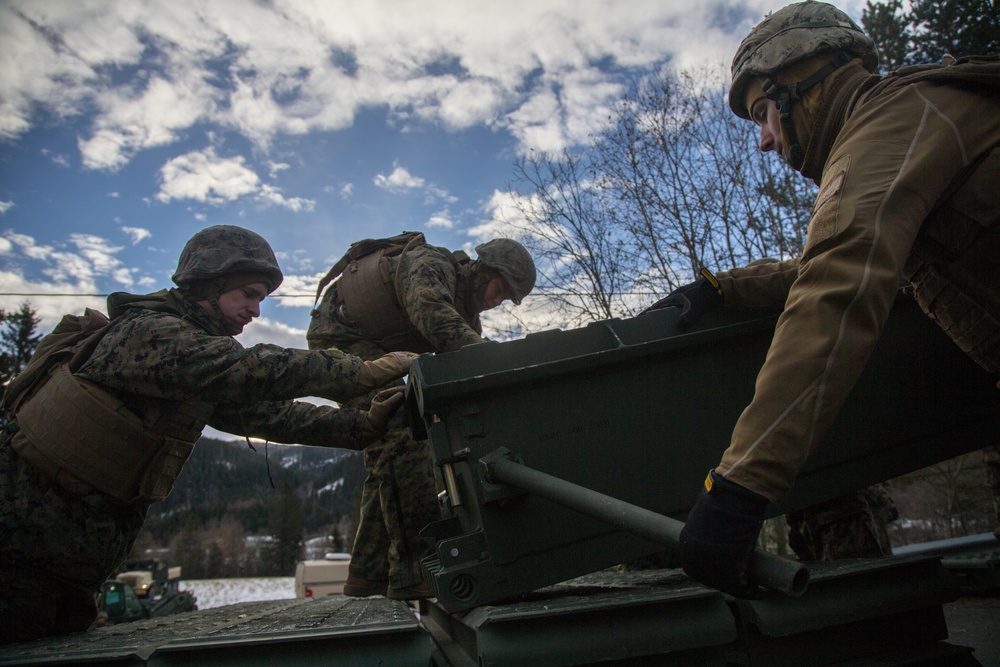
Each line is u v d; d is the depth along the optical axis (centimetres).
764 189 1014
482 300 335
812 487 178
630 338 178
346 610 178
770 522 920
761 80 147
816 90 140
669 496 167
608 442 165
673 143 1025
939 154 115
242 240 226
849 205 112
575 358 162
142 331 196
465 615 148
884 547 394
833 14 141
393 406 230
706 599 128
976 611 219
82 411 188
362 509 310
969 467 1495
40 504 186
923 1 1227
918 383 189
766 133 155
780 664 131
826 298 106
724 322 195
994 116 120
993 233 123
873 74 138
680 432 170
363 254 321
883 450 184
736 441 105
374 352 310
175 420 204
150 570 2561
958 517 1658
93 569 194
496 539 153
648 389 170
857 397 183
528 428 161
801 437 102
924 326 192
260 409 237
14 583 183
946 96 120
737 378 177
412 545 287
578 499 131
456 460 160
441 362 161
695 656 127
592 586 184
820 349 104
